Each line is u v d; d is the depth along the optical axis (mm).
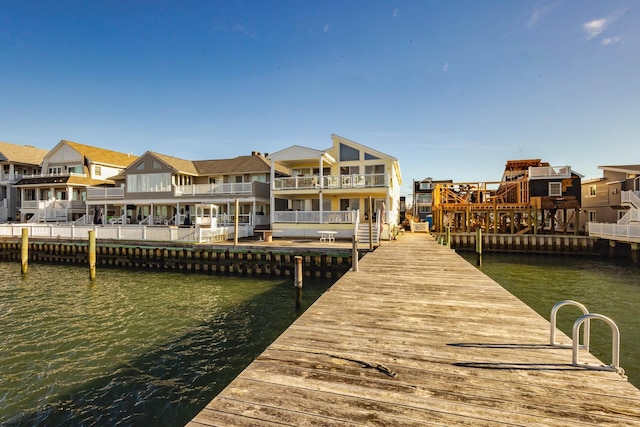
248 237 24422
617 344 3818
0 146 39031
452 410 3055
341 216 23250
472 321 5660
